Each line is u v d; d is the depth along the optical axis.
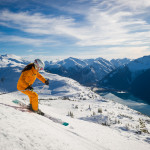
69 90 79.56
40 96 59.84
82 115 13.32
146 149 5.27
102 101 32.28
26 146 1.80
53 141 2.26
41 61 3.73
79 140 3.27
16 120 2.52
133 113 20.38
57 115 5.59
